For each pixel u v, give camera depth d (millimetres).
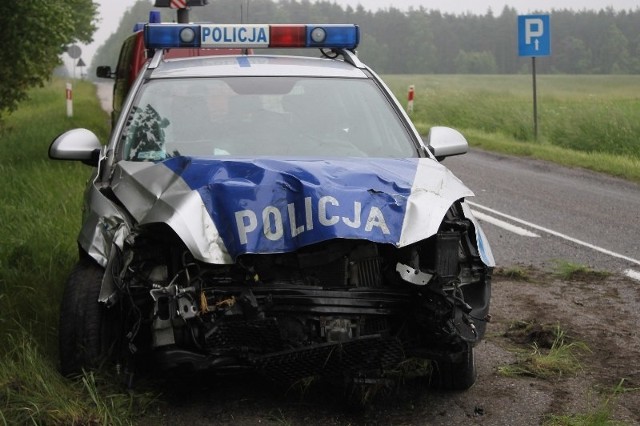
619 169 16859
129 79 13258
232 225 4422
